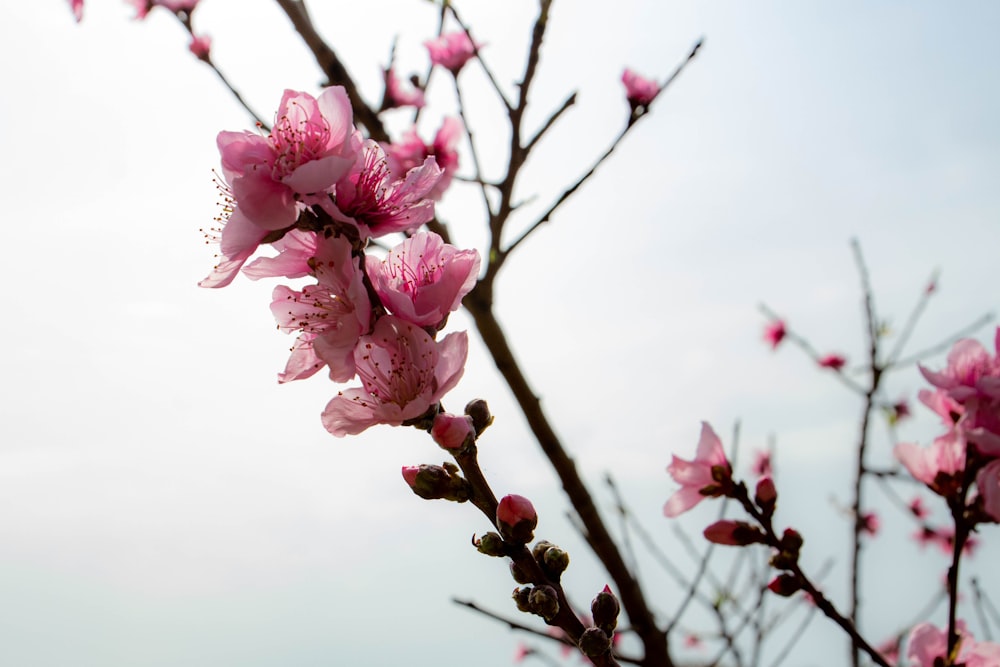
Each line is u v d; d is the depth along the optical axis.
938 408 0.43
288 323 0.40
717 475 0.46
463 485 0.39
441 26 0.73
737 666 0.67
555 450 0.65
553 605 0.38
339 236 0.38
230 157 0.38
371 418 0.38
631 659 0.62
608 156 0.68
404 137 0.76
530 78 0.68
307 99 0.39
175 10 0.74
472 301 0.67
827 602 0.45
